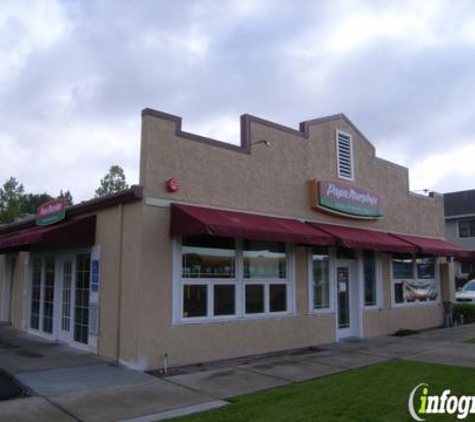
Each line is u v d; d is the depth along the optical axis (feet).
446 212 125.90
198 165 34.35
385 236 49.88
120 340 31.81
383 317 49.96
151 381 27.40
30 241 34.94
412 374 29.30
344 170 47.34
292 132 42.06
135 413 21.59
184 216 31.22
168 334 31.37
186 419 20.56
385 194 52.85
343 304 46.50
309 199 42.86
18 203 171.42
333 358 35.17
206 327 33.42
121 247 32.60
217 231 30.32
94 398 23.89
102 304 34.19
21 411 21.77
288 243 40.50
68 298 39.78
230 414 21.18
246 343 35.81
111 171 97.76
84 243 35.63
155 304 31.01
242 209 36.88
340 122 47.70
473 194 127.03
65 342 39.45
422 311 56.03
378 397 23.95
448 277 61.57
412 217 56.85
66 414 21.42
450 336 48.14
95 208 35.65
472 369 30.89
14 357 33.83
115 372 29.40
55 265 42.45
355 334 47.11
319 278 43.50
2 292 56.44
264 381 27.66
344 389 25.53
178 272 32.40
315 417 20.74
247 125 38.27
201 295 33.71
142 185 31.37
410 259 55.67
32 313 46.91
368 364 32.81
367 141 51.01
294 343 39.50
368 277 49.47
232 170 36.58
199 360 32.71
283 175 40.70
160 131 32.48
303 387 26.00
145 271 30.78
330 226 43.93
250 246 37.52
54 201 40.65
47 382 26.81
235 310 35.65
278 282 39.32
